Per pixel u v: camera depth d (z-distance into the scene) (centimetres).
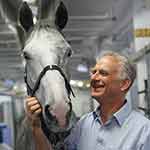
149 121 212
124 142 208
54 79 214
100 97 217
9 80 1598
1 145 791
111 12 762
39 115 218
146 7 632
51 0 262
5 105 1032
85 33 954
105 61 216
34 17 272
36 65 227
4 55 1191
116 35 923
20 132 287
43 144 219
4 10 285
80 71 1399
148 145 204
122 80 215
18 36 275
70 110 212
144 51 493
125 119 214
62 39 239
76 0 670
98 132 218
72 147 230
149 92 464
